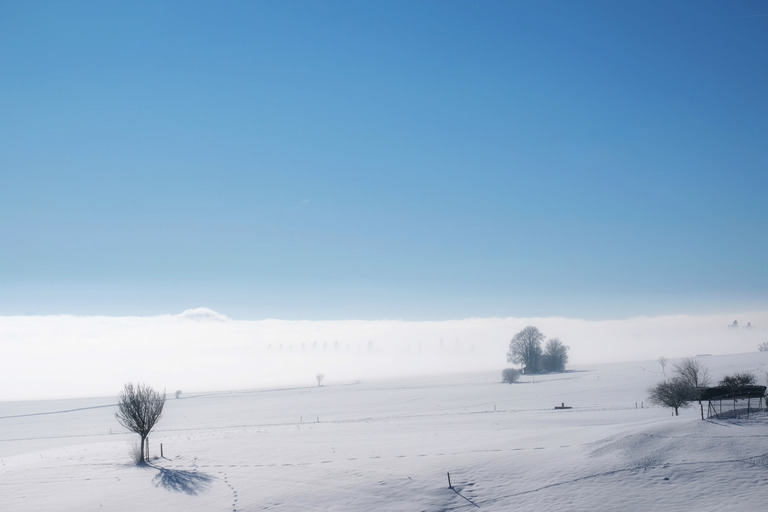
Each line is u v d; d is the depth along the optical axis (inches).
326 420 3061.0
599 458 1357.0
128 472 1592.0
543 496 1179.9
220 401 5738.2
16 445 2871.6
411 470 1407.5
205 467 1614.2
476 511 1144.8
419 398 4313.5
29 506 1286.9
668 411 2358.5
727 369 4463.6
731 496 1087.0
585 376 5546.3
